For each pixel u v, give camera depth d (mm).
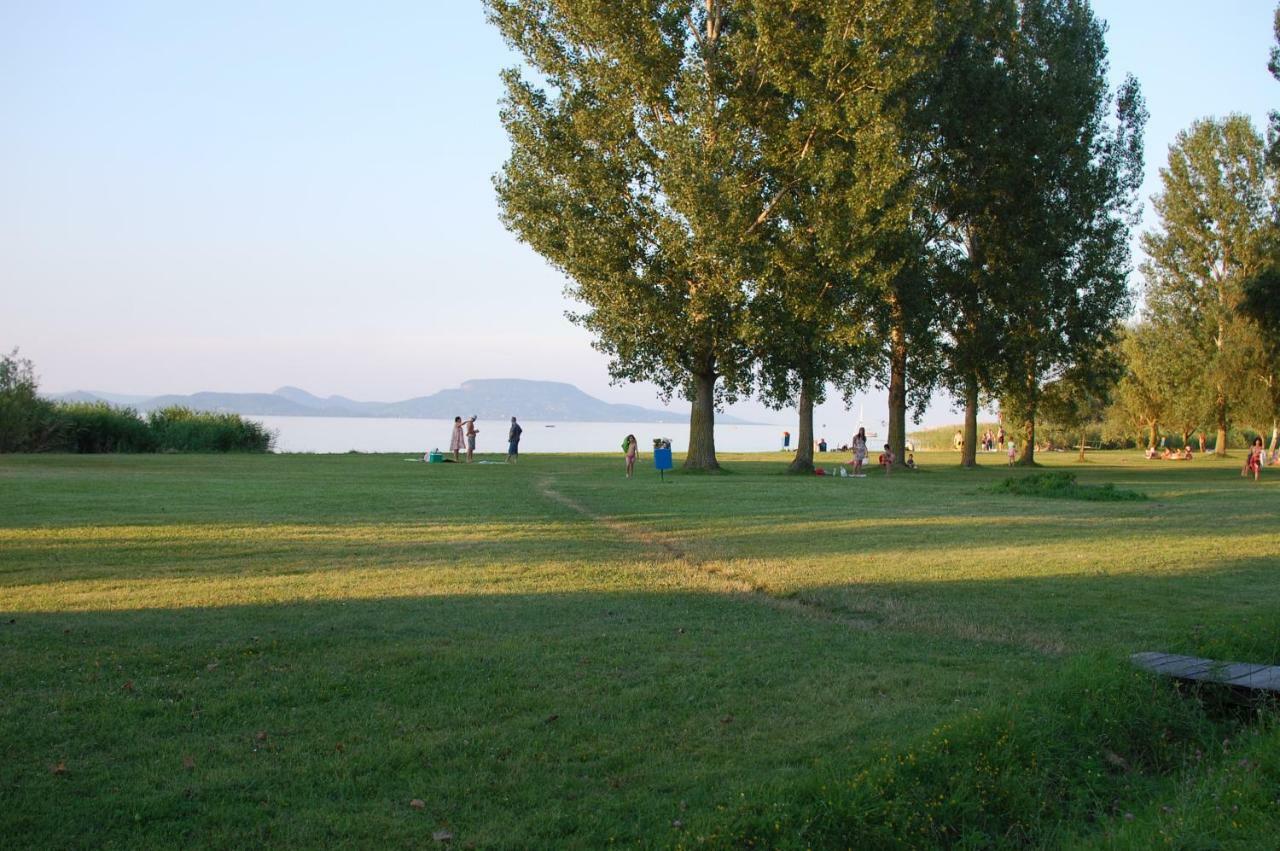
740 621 9906
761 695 7352
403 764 5910
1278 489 31297
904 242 37531
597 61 34438
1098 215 46688
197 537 15367
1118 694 6832
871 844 4992
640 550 15055
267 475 31625
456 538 15984
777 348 36094
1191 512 22016
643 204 35312
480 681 7539
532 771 5855
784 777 5715
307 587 11211
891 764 5625
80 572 11938
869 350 38844
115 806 5219
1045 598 11188
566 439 154625
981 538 16656
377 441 110375
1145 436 77188
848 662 8297
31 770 5648
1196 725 6844
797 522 19125
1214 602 10969
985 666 8195
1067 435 90250
